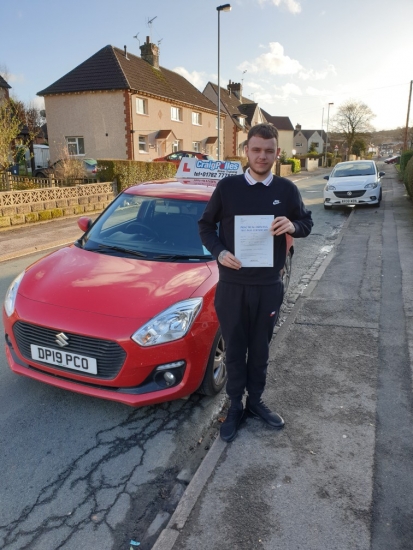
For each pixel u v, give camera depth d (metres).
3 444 2.81
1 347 4.16
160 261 3.58
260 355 2.78
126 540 2.14
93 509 2.32
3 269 7.23
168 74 32.78
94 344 2.79
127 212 4.27
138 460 2.70
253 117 47.81
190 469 2.63
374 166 14.42
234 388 2.82
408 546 2.01
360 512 2.19
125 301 2.96
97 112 25.44
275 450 2.65
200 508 2.21
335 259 7.29
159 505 2.36
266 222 2.42
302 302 5.24
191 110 32.44
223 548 2.00
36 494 2.41
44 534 2.16
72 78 26.02
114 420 3.09
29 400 3.31
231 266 2.45
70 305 2.96
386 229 9.79
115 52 26.70
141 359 2.76
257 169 2.36
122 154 25.56
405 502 2.25
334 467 2.51
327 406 3.12
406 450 2.65
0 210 10.41
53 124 26.53
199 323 2.95
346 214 13.04
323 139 91.56
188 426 3.04
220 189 2.47
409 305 5.06
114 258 3.64
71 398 3.34
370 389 3.33
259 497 2.29
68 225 11.23
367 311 4.91
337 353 3.92
